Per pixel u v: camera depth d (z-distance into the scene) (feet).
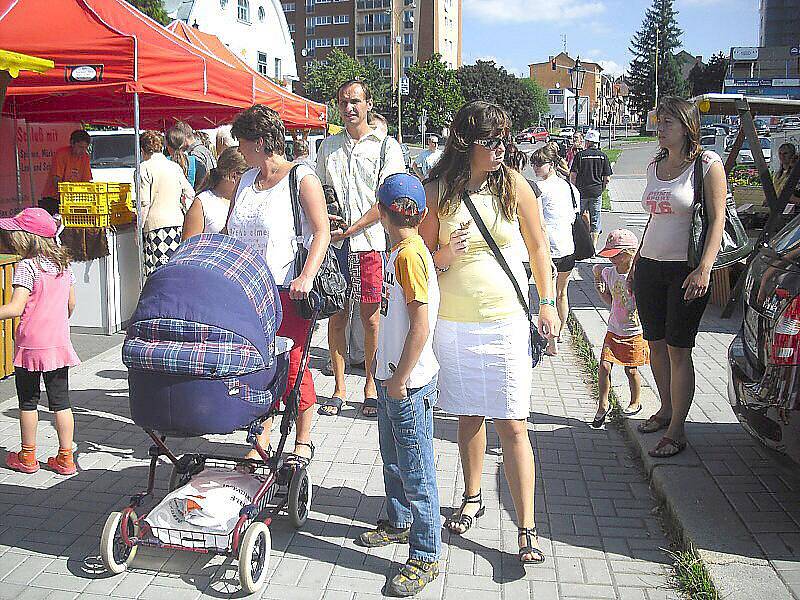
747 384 14.34
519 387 12.37
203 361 11.18
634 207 78.59
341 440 18.56
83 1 25.89
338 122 174.40
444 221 12.48
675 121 15.57
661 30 388.37
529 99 318.65
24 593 11.99
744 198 36.65
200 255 11.93
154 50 25.62
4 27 25.27
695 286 15.47
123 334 28.73
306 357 14.01
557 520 14.64
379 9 345.72
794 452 12.96
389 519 13.67
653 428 18.19
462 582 12.46
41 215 15.69
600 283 19.36
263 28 139.23
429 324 11.27
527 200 12.52
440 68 267.80
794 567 12.34
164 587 12.23
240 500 12.52
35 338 15.76
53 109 35.91
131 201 30.25
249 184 15.01
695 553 12.82
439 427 19.60
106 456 17.44
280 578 12.50
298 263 14.71
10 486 15.79
